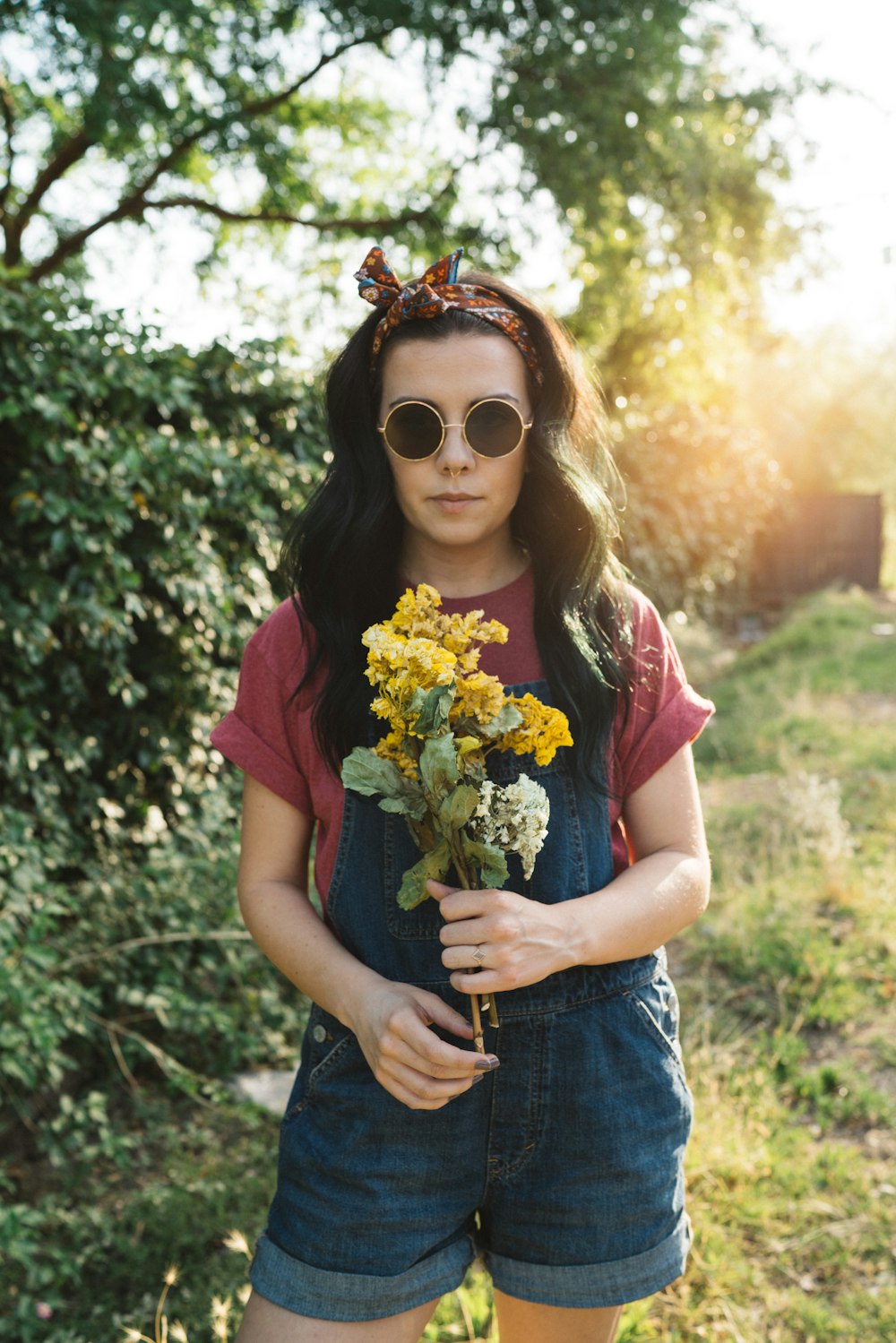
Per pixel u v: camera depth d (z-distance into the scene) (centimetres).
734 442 1059
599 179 793
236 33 782
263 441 471
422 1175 131
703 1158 273
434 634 128
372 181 1081
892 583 2019
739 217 874
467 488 134
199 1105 315
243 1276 239
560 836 136
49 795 366
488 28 796
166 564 396
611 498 162
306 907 141
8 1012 275
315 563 143
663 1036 139
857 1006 360
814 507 1497
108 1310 234
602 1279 133
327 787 140
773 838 500
